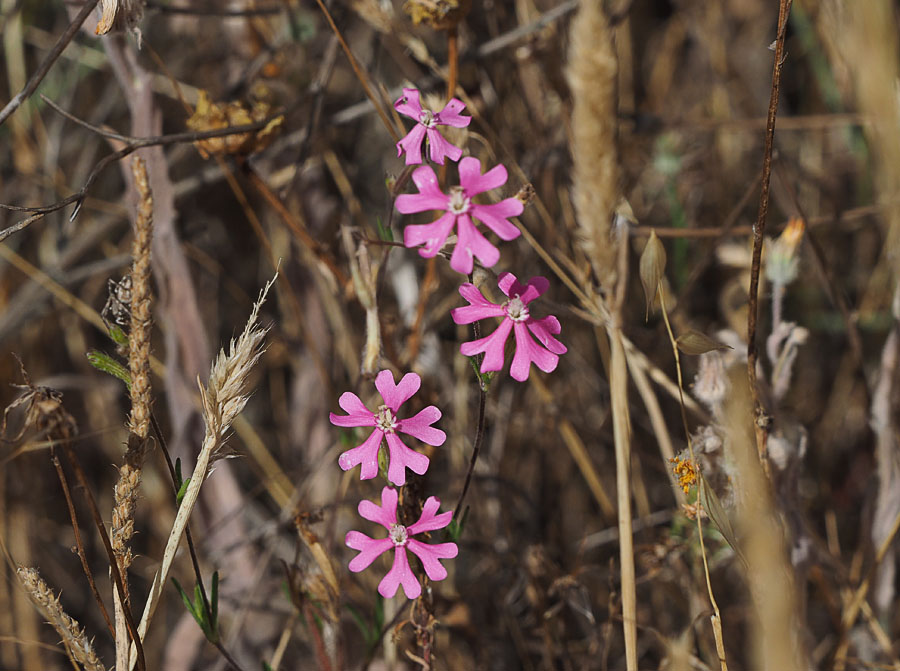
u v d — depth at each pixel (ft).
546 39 1.52
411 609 1.27
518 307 1.16
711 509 1.22
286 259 1.80
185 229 1.75
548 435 1.76
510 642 1.60
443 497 1.76
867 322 1.90
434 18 1.33
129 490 1.18
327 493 1.85
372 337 1.30
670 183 1.78
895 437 1.47
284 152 1.78
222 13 1.53
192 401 1.62
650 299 1.23
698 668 1.39
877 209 1.50
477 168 1.13
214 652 1.76
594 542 1.65
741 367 1.36
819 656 1.54
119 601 1.18
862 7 1.12
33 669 1.74
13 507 1.86
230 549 1.68
